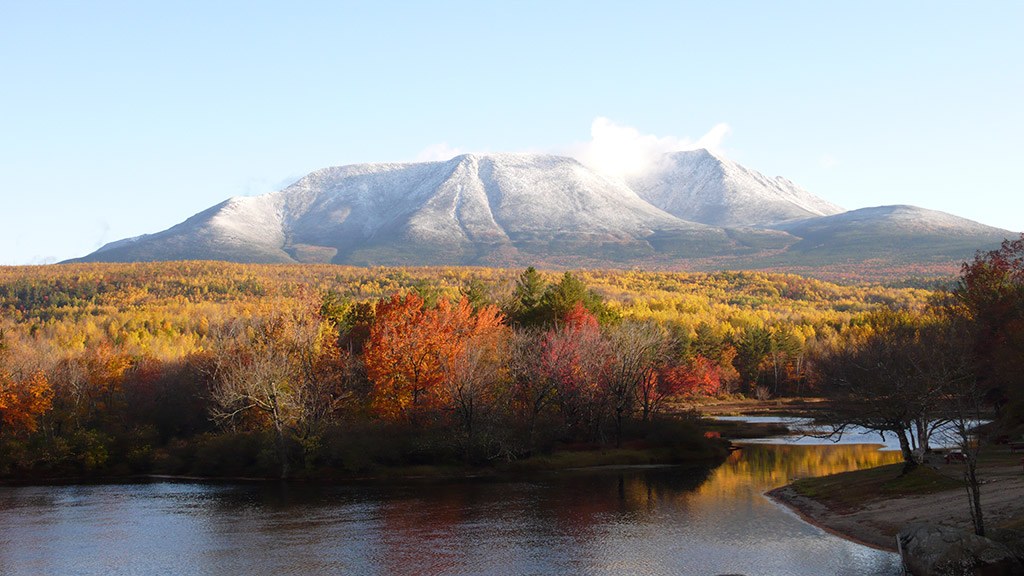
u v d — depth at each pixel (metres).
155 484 77.00
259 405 84.69
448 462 81.81
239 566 42.56
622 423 96.06
